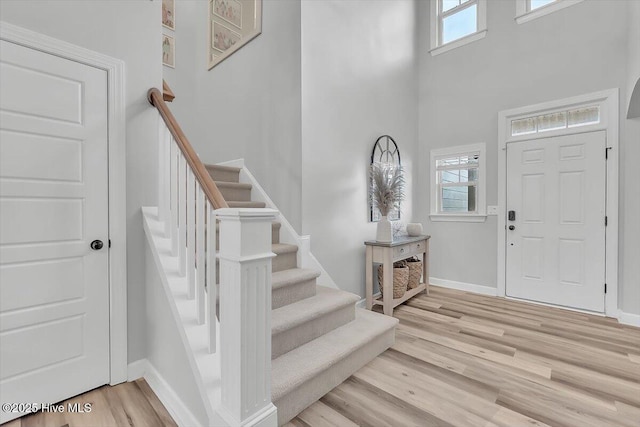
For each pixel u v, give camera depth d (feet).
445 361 6.75
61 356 5.26
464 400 5.40
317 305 6.78
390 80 11.84
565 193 10.16
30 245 4.95
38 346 5.03
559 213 10.27
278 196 9.14
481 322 9.00
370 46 10.87
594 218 9.64
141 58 6.22
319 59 8.95
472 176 12.38
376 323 7.36
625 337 7.95
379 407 5.22
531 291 10.84
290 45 8.74
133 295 6.12
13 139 4.78
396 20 12.21
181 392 4.94
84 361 5.52
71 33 5.32
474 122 12.10
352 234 10.03
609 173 9.38
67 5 5.27
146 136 6.30
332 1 9.41
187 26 12.87
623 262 9.12
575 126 10.00
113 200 5.82
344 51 9.80
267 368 4.17
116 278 5.85
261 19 9.77
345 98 9.82
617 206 9.25
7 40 4.70
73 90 5.36
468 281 12.30
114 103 5.81
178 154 5.64
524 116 10.96
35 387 5.00
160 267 5.60
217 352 4.71
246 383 3.88
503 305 10.52
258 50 9.86
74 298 5.40
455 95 12.58
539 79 10.64
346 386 5.83
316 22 8.87
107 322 5.78
